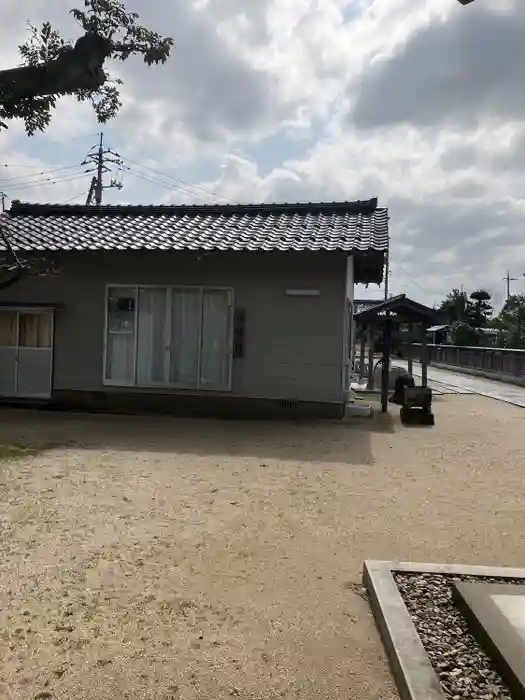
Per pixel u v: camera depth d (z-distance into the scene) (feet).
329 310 36.58
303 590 12.94
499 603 10.95
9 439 28.86
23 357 40.27
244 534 16.43
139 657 10.12
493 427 36.70
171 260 38.09
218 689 9.30
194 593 12.63
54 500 19.15
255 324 37.37
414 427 35.78
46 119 13.28
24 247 35.88
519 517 18.62
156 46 13.29
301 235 36.91
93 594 12.45
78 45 12.42
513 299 129.18
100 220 43.98
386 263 40.06
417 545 15.92
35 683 9.32
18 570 13.61
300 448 28.50
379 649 10.59
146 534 16.21
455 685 9.07
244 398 37.52
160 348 38.55
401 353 116.67
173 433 31.50
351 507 19.25
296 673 9.78
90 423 34.09
